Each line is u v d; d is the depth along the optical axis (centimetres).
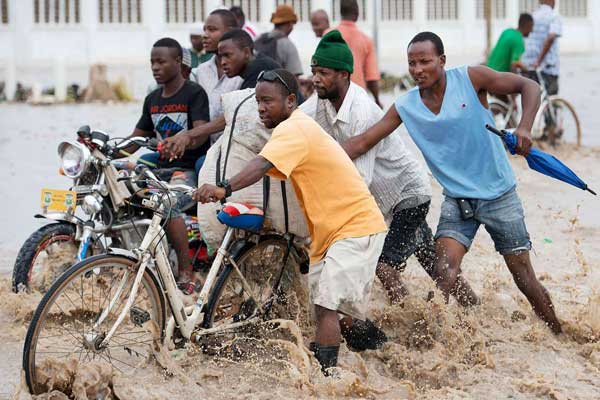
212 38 2658
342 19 3919
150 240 1730
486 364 1841
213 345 1852
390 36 14262
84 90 8400
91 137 2084
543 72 4669
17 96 8400
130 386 1659
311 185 1741
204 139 2125
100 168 2098
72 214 2128
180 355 1786
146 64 13250
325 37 1917
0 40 12988
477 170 1911
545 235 2967
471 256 2689
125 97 8406
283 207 1870
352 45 3862
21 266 2141
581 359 1909
